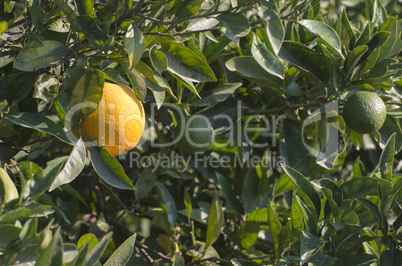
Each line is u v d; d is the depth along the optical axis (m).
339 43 4.71
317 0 5.58
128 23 3.91
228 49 5.74
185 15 4.02
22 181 3.11
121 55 3.82
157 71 4.03
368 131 4.80
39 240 2.91
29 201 3.09
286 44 5.19
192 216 5.82
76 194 5.45
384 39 5.01
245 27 3.78
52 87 3.97
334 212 4.51
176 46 4.09
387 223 4.47
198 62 4.13
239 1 4.01
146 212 5.80
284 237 4.85
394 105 5.79
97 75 3.76
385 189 4.45
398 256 4.32
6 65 4.24
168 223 5.85
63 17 4.23
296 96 5.56
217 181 6.47
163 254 6.27
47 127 3.79
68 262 3.32
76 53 3.84
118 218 6.38
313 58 5.20
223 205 6.77
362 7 8.19
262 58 4.49
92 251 3.21
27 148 4.45
